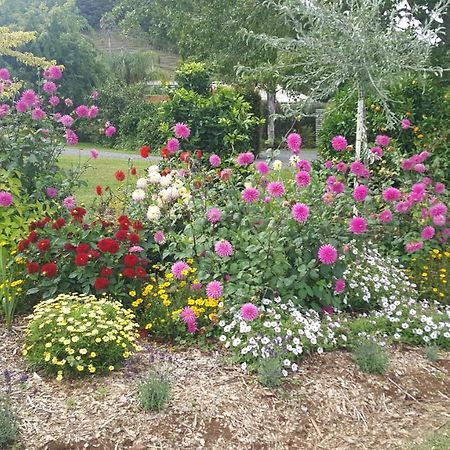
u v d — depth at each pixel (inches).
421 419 140.7
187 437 119.2
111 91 911.7
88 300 152.6
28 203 193.8
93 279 163.5
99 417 120.7
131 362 143.1
